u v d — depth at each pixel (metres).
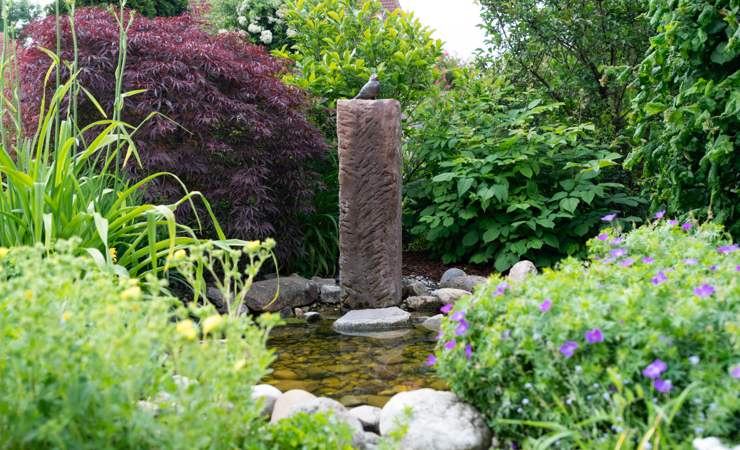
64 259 1.32
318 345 3.05
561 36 5.75
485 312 1.65
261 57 4.79
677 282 1.61
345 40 5.94
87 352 1.21
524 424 1.49
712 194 2.76
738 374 1.12
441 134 5.34
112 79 3.87
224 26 9.55
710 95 2.74
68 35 3.79
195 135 4.30
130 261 2.92
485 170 4.63
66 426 1.10
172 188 3.97
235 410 1.24
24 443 1.04
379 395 2.23
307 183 5.00
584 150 4.86
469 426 1.54
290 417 1.63
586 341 1.39
